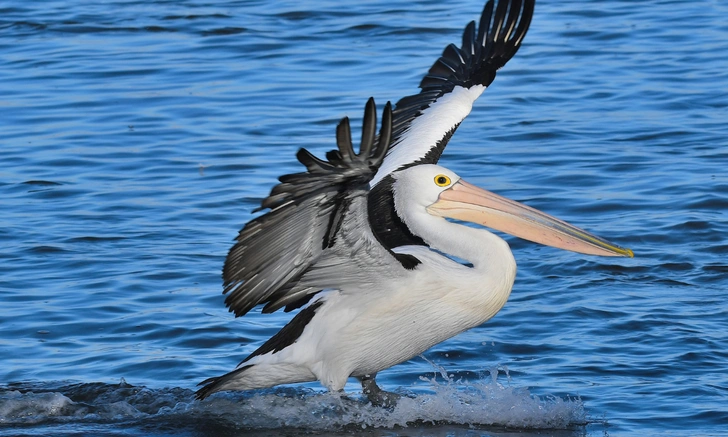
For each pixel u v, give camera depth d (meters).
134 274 14.45
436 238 11.34
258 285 10.20
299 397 11.29
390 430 10.46
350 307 10.88
